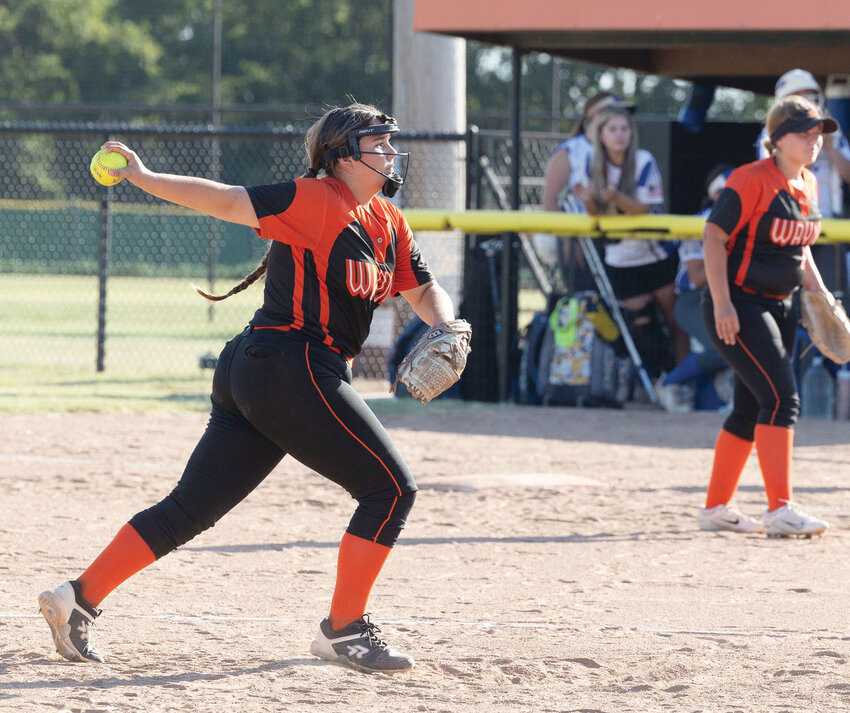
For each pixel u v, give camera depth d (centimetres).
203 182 1351
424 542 2269
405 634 1609
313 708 1300
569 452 3406
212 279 7431
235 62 15962
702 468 3177
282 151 11725
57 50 15325
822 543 2294
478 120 13188
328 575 2002
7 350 5809
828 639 1597
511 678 1422
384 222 1442
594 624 1677
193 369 5234
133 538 1438
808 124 2212
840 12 3853
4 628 1605
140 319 7431
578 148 4328
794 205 2252
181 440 3481
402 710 1302
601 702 1336
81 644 1443
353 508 2597
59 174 13388
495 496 2734
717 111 15425
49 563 2027
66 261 10538
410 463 3188
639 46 4231
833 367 4291
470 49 16212
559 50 4716
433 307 1509
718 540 2317
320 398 1383
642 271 4388
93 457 3170
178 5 16162
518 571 2044
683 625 1678
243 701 1316
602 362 4331
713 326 2342
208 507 1442
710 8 3950
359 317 1423
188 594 1842
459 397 4525
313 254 1377
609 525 2450
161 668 1434
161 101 15325
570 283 4406
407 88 5178
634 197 4184
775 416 2327
